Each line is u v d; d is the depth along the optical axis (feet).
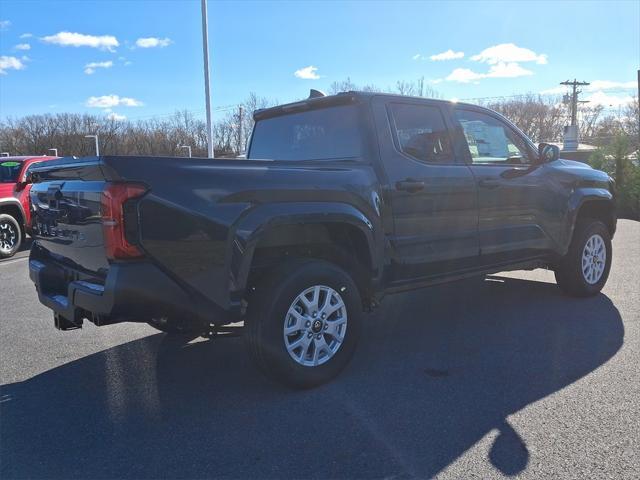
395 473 9.16
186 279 10.69
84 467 9.62
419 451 9.81
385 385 12.73
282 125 16.43
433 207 14.96
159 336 17.21
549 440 10.07
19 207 36.88
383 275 14.03
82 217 11.26
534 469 9.16
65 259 12.66
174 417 11.44
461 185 15.57
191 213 10.67
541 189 18.06
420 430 10.56
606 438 10.09
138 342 16.66
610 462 9.32
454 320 17.84
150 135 221.05
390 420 11.01
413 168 14.62
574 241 19.52
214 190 11.00
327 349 12.82
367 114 14.19
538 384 12.57
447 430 10.53
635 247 31.27
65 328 13.21
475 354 14.64
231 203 11.18
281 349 11.97
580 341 15.37
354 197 13.07
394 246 14.12
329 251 13.38
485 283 23.16
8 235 36.09
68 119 237.45
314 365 12.55
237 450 10.03
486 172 16.42
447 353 14.78
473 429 10.55
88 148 233.76
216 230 10.96
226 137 179.73
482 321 17.65
